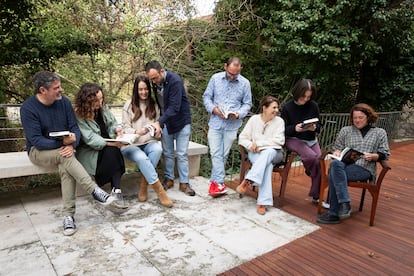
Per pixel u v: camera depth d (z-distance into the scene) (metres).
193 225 2.50
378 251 2.24
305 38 6.61
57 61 6.14
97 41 6.15
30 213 2.59
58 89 2.29
